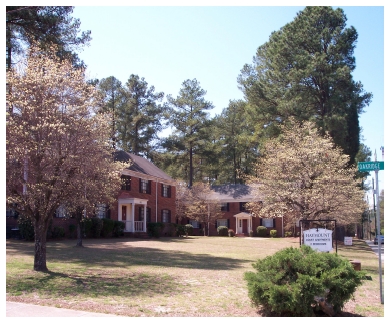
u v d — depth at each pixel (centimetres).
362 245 3469
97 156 1216
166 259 1702
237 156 5731
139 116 4856
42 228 1217
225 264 1580
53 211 1207
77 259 1564
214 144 5447
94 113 1301
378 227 930
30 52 1437
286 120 3169
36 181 1134
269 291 738
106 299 873
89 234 2747
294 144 1773
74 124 1162
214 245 2722
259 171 2106
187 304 847
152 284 1073
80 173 1156
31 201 1141
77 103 1236
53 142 1124
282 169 1683
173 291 986
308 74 3017
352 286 760
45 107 1138
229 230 4453
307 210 1639
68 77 1270
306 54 3133
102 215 3016
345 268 772
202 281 1144
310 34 3228
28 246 1972
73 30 2030
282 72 3334
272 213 1702
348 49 3200
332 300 753
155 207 3762
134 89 5075
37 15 1831
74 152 1148
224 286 1068
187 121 5188
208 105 5278
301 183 1672
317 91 3206
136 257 1725
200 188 4541
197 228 4778
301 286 728
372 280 1280
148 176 3597
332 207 1667
